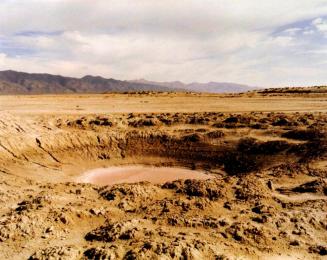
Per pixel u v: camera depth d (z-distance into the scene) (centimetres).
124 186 1328
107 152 2508
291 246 982
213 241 947
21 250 893
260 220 1093
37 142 2261
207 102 4356
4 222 986
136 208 1181
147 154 2544
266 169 1927
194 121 2925
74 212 1075
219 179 1434
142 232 972
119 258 849
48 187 1403
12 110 3359
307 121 2658
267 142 2308
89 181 2145
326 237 1052
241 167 2244
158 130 2741
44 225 998
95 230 995
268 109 3575
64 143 2391
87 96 5356
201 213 1148
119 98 5003
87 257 857
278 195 1374
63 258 840
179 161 2466
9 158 2030
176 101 4522
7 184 1489
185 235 965
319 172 1678
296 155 2119
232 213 1162
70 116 3066
